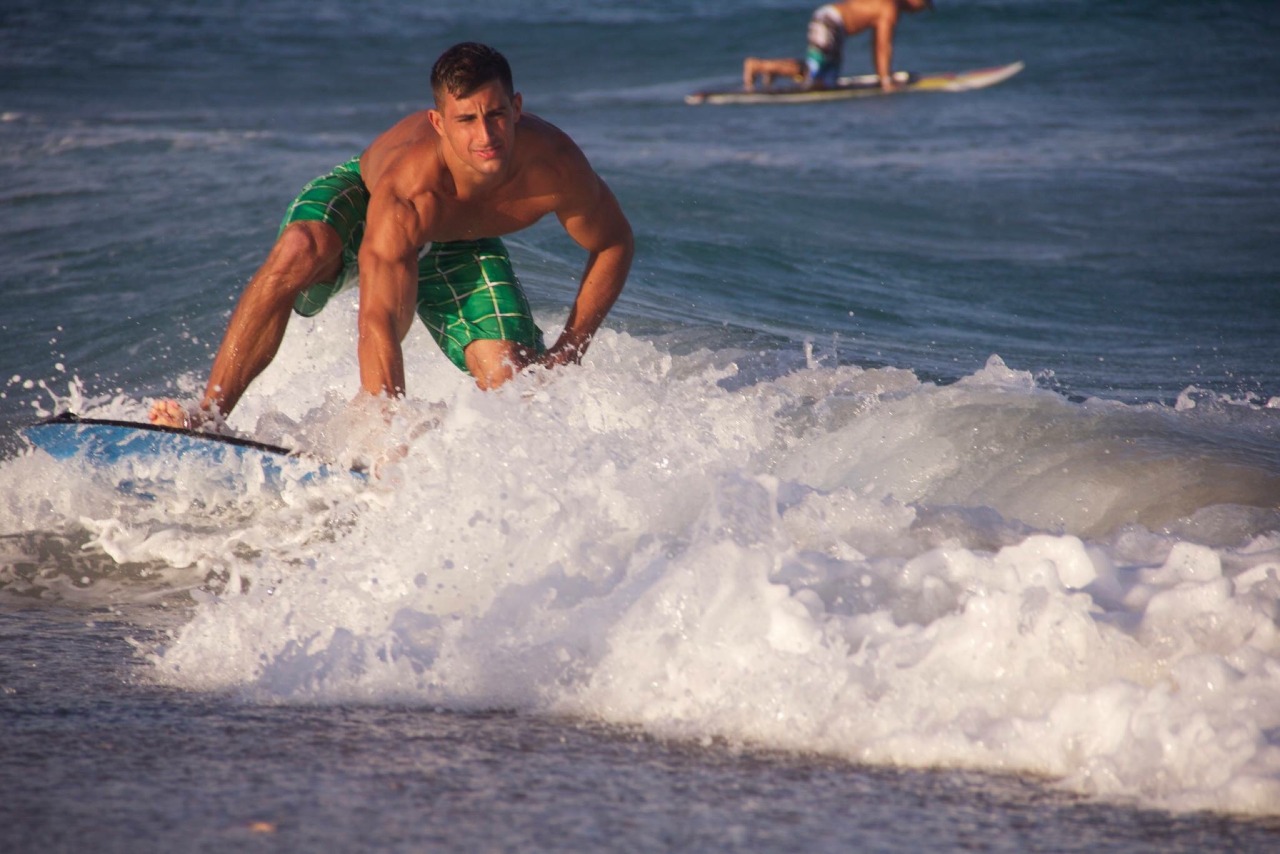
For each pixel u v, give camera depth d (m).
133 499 15.56
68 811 8.31
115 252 31.45
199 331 25.31
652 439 13.64
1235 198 41.41
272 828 8.02
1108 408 15.33
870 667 9.63
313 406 19.28
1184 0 97.75
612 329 22.44
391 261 15.51
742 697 9.67
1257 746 8.38
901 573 10.61
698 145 53.50
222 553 14.20
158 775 8.89
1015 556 10.61
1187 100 66.50
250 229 32.88
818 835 7.93
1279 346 24.39
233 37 104.69
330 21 114.50
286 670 10.71
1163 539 11.88
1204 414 15.70
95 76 83.75
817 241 34.62
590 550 11.49
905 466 14.07
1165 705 8.73
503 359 16.50
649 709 9.81
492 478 12.12
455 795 8.52
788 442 14.77
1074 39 88.94
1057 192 42.69
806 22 105.25
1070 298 29.64
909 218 38.50
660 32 104.62
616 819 8.15
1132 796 8.38
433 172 15.62
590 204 16.59
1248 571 10.17
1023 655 9.48
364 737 9.55
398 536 12.01
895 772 8.84
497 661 10.49
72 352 24.59
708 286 28.92
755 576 10.36
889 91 72.56
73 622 12.58
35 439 15.73
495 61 15.03
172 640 11.88
